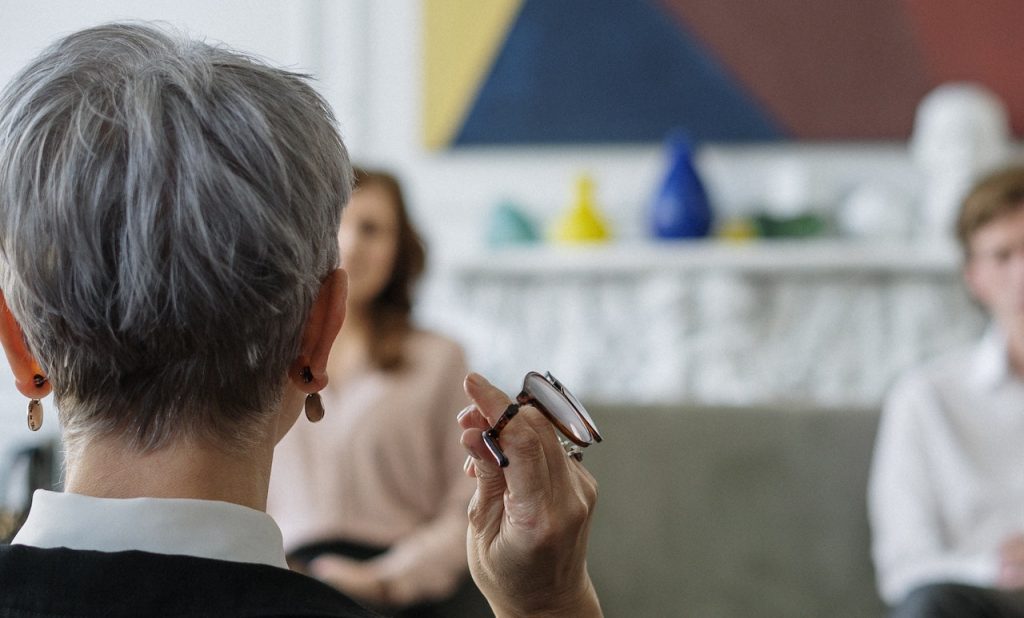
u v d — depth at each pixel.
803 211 3.39
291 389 0.68
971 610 1.80
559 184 3.55
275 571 0.58
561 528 0.68
